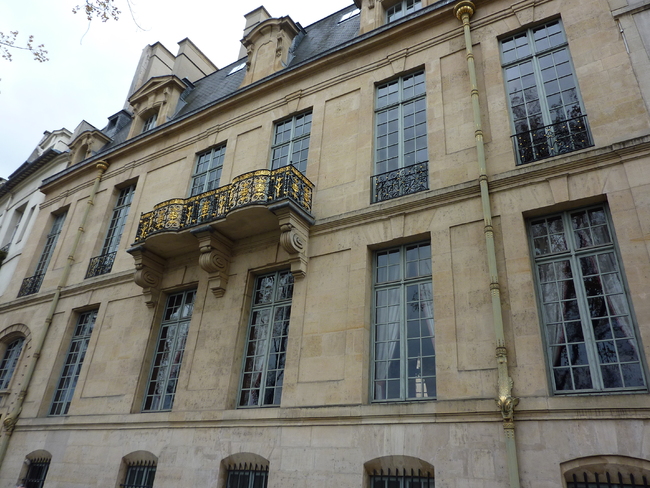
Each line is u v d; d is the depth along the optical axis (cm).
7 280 1838
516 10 1045
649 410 616
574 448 641
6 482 1251
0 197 2380
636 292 693
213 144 1436
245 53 1931
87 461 1127
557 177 827
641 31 866
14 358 1571
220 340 1074
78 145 1986
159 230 1164
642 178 753
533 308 752
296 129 1291
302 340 956
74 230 1680
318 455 824
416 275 924
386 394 852
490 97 982
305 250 1037
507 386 707
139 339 1230
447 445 724
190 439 986
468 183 903
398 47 1189
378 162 1095
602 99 854
